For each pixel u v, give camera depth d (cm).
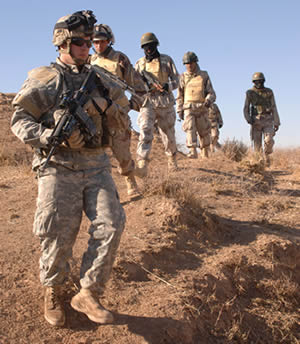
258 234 505
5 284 349
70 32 291
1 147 916
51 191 291
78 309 294
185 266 418
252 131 1093
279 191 738
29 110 287
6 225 473
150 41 729
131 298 350
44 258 299
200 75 938
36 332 305
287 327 385
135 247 424
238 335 358
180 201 524
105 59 515
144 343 305
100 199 296
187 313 343
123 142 496
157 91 751
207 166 841
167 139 779
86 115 286
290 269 465
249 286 421
